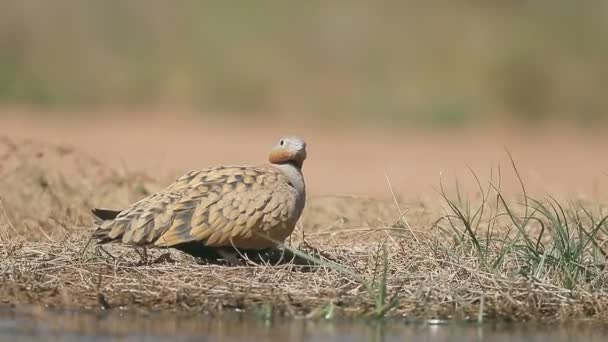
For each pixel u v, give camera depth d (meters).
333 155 46.34
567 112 62.09
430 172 40.19
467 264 18.42
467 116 60.12
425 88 61.81
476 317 17.23
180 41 65.19
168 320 16.48
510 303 17.42
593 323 17.22
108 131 51.38
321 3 66.50
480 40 64.56
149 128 53.78
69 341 15.02
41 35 64.62
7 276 18.42
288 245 19.38
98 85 62.62
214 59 63.94
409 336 15.94
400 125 59.00
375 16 66.06
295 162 19.25
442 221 21.75
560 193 26.19
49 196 24.06
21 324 15.98
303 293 17.61
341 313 17.11
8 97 60.78
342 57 64.38
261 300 17.41
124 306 17.27
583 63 64.25
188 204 17.98
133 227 17.78
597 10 66.94
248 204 18.00
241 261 18.66
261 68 63.47
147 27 65.88
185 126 55.44
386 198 25.66
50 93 61.50
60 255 19.16
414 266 18.78
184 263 18.81
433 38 65.00
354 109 60.81
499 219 22.72
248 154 44.16
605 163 44.94
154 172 28.91
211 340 15.25
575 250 18.73
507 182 34.22
